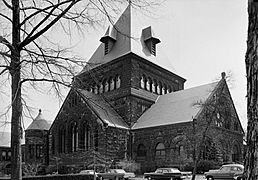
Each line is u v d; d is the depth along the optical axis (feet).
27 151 170.30
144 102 156.15
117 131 136.05
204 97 135.85
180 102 144.87
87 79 41.96
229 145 136.15
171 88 177.06
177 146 124.77
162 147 131.75
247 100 11.98
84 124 142.31
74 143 147.13
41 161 163.22
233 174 84.48
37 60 35.73
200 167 114.11
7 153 214.07
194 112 127.85
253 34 11.45
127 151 138.31
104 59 164.86
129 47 158.92
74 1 35.70
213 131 126.31
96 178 102.78
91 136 135.74
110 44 168.55
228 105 137.80
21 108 34.55
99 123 133.39
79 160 140.26
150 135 134.82
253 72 11.41
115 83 159.12
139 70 158.10
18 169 34.63
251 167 11.27
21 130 35.17
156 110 150.10
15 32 35.60
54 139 157.17
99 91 161.27
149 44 171.63
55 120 157.89
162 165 127.34
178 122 126.62
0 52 32.19
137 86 155.33
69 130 149.48
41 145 169.99
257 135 11.05
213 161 117.19
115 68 159.84
